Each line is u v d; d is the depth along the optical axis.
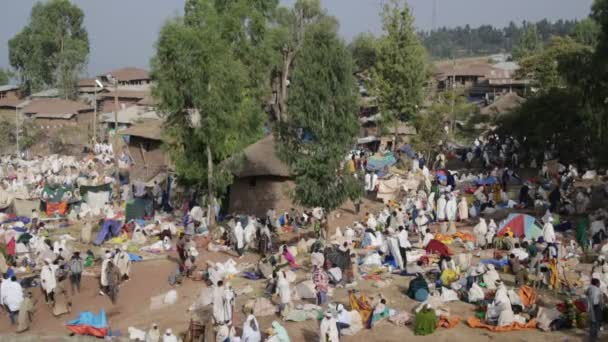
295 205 38.78
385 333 20.70
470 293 23.11
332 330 19.14
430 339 20.12
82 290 26.55
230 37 44.00
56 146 77.44
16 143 75.56
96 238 34.34
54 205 42.41
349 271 25.58
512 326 20.55
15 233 33.25
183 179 39.69
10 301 23.36
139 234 34.44
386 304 22.88
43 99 94.06
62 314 24.56
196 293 25.83
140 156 54.56
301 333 21.00
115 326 22.86
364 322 21.42
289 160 31.08
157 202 43.44
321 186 30.81
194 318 21.86
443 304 22.97
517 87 88.81
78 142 78.75
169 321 22.89
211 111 34.72
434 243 28.12
